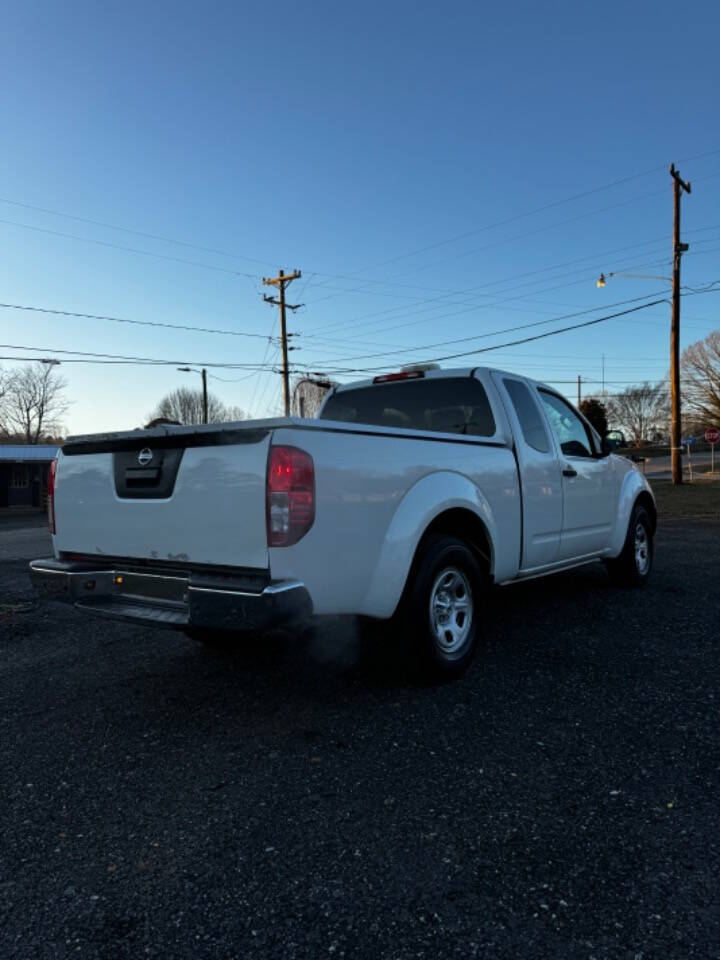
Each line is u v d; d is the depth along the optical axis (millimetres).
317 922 1933
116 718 3539
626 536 6129
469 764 2883
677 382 25094
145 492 3473
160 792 2727
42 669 4445
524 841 2307
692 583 6691
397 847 2289
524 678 3941
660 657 4289
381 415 5324
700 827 2365
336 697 3721
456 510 3971
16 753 3131
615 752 2963
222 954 1817
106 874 2188
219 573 3182
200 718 3498
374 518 3369
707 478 33688
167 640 5145
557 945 1812
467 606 4016
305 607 3008
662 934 1842
